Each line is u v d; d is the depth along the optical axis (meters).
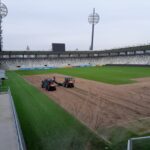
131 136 12.18
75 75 54.84
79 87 33.06
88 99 23.56
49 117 16.47
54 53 104.62
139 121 15.02
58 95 26.38
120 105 20.33
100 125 14.34
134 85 33.38
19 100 23.25
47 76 55.75
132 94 25.92
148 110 18.20
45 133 13.03
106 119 15.72
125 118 15.91
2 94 25.09
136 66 76.62
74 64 106.81
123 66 83.12
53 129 13.72
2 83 39.62
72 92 28.53
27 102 22.20
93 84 36.19
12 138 10.62
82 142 11.55
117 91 28.48
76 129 13.62
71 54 110.38
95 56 111.88
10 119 14.07
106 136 12.31
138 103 21.00
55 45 111.06
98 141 11.61
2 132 11.54
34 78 51.12
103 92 27.97
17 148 9.41
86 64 105.81
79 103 21.56
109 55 108.62
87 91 29.11
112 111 18.11
